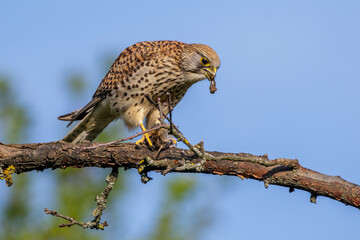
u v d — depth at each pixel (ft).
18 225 36.17
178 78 38.06
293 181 27.35
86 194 36.99
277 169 27.71
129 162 29.55
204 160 26.81
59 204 36.27
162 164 28.86
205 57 38.09
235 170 28.27
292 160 27.04
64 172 37.32
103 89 38.63
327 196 27.14
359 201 26.48
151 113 38.78
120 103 38.24
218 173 28.58
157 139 29.60
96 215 28.63
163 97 38.65
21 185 36.78
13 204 36.45
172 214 35.70
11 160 29.35
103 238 36.06
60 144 29.86
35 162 29.53
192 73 38.32
